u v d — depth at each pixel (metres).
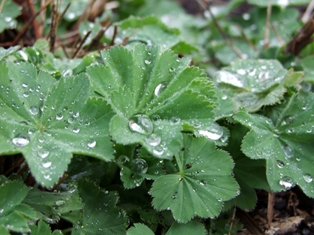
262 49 0.48
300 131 0.33
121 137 0.29
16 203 0.28
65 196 0.30
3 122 0.29
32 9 0.43
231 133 0.34
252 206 0.34
